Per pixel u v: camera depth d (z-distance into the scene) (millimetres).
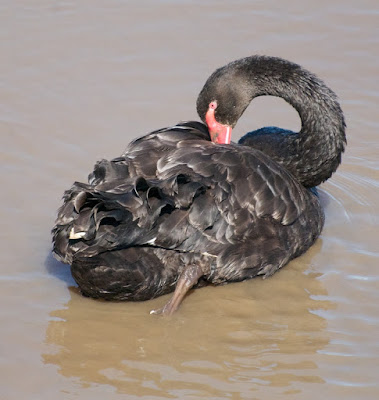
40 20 17016
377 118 14695
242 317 10312
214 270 10508
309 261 11469
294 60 15992
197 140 11047
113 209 9570
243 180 10602
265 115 14883
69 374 9109
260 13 17516
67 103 14695
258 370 9273
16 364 9227
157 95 15047
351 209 12641
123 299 10367
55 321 10047
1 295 10430
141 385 8938
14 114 14297
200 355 9539
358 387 8977
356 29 16953
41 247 11375
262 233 10812
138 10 17516
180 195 9930
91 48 16250
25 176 12773
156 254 10117
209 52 16234
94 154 13406
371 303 10516
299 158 12336
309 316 10305
